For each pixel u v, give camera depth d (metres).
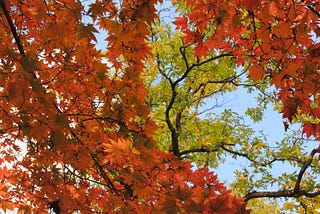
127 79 3.56
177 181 3.34
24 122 2.83
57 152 3.43
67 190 3.51
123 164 3.05
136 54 3.54
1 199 3.63
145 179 2.87
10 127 3.14
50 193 3.48
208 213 2.50
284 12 3.12
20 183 3.56
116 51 3.54
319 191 8.20
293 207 9.20
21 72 2.87
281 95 3.38
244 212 2.61
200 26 3.62
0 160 4.05
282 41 3.13
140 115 3.50
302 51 3.17
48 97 2.80
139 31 3.27
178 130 9.10
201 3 3.50
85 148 3.44
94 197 3.65
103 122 3.70
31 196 3.53
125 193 3.39
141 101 3.55
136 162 2.87
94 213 3.44
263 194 8.62
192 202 2.51
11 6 3.52
